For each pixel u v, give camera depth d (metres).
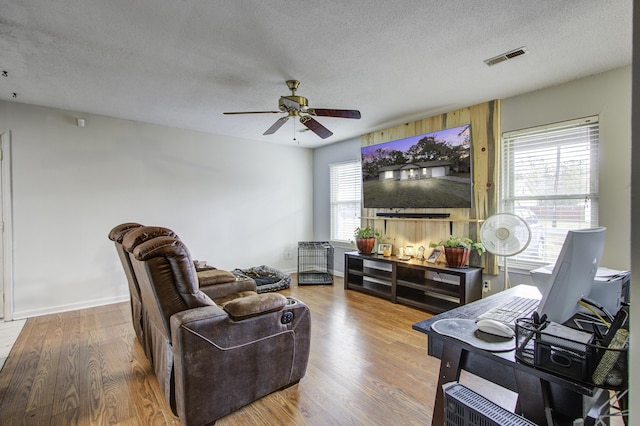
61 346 2.74
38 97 3.23
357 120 4.08
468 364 1.18
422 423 1.79
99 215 3.86
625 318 0.93
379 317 3.47
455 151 3.66
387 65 2.52
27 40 2.13
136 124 4.11
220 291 2.92
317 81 2.83
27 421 1.80
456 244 3.55
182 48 2.25
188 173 4.55
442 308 3.51
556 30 2.04
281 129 4.55
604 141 2.67
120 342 2.82
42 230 3.53
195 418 1.70
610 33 2.07
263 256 5.38
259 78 2.76
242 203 5.11
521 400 1.03
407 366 2.41
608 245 2.65
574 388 0.87
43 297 3.54
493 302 1.61
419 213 4.16
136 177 4.12
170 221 4.39
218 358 1.76
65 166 3.65
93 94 3.15
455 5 1.78
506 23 1.96
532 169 3.15
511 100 3.25
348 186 5.31
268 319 1.96
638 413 0.67
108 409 1.91
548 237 3.05
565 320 1.15
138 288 2.31
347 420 1.82
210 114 3.81
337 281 5.13
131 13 1.84
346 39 2.13
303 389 2.12
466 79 2.80
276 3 1.75
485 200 3.46
